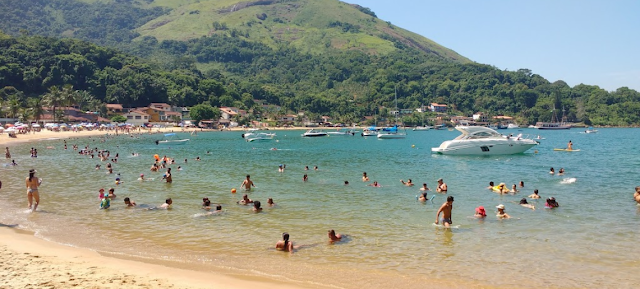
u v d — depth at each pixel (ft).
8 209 74.90
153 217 69.46
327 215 71.15
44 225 63.67
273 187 101.50
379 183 108.68
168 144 288.92
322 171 136.05
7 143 272.51
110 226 63.46
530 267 46.11
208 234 59.21
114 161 164.96
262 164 159.43
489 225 64.03
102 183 107.04
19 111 439.22
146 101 620.90
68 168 141.18
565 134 498.28
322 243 54.95
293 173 130.31
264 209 75.87
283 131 586.04
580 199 85.51
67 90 479.00
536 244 54.29
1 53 563.48
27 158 178.40
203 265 46.32
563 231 60.49
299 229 61.98
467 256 49.70
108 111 555.69
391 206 78.89
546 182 109.91
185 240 56.29
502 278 43.06
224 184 106.22
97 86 592.19
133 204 78.54
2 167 144.36
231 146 279.90
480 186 103.60
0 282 38.42
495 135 194.90
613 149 236.43
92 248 52.16
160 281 40.47
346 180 113.19
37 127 403.95
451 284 41.52
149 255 49.67
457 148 191.52
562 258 49.01
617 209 75.41
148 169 139.74
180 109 627.87
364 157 191.93
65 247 52.13
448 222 64.13
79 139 329.72
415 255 50.06
